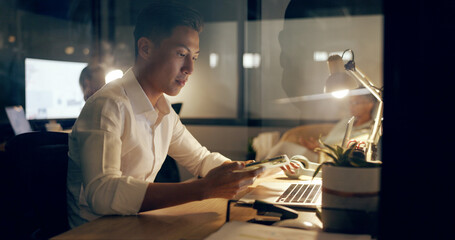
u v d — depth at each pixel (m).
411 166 0.59
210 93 5.25
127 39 5.26
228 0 5.08
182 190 0.95
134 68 1.27
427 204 0.58
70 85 3.83
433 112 0.58
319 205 0.96
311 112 2.92
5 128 3.18
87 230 0.83
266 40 4.68
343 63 1.26
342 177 0.77
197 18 1.24
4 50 4.27
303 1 2.22
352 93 1.87
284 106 4.85
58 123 3.71
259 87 4.95
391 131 0.59
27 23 4.54
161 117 1.34
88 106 1.11
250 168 1.07
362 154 0.95
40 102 3.59
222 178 0.97
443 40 0.57
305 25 2.27
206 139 5.25
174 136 1.47
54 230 1.20
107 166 1.00
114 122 1.08
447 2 0.57
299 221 0.84
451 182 0.58
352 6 3.42
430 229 0.58
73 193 1.21
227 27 5.11
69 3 5.01
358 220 0.76
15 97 4.29
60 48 4.90
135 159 1.21
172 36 1.20
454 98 0.57
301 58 2.31
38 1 4.66
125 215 0.94
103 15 5.23
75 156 1.18
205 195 0.96
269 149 3.59
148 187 0.95
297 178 1.40
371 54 3.38
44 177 1.19
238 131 5.11
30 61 3.49
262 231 0.76
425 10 0.57
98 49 5.20
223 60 5.17
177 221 0.90
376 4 3.46
